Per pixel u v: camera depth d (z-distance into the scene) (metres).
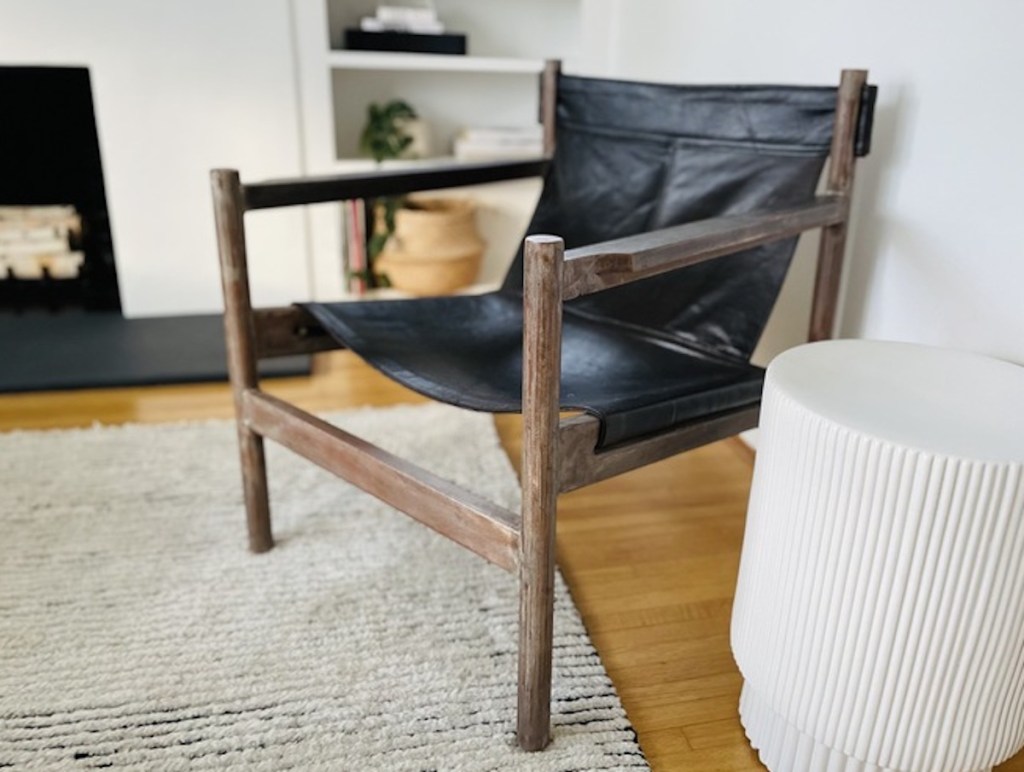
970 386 0.84
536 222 1.48
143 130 2.12
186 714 0.97
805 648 0.82
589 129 1.45
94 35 2.03
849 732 0.81
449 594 1.19
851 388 0.83
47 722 0.95
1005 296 1.04
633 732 0.96
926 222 1.16
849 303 1.33
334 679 1.03
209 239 2.25
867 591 0.76
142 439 1.64
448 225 2.25
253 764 0.90
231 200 1.11
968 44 1.06
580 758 0.92
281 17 2.08
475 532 0.91
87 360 1.99
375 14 2.35
